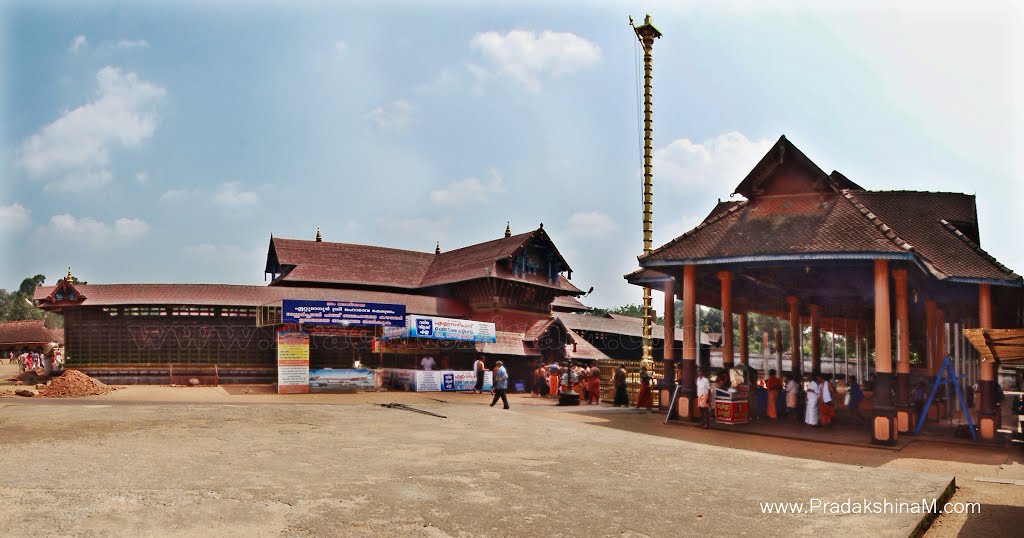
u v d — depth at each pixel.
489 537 7.98
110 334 34.34
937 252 21.22
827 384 21.05
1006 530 9.50
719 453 15.02
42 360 44.12
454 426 18.42
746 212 22.77
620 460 13.68
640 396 27.48
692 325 22.25
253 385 34.03
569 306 52.75
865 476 12.41
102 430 15.66
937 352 25.81
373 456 13.05
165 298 34.66
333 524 8.20
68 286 33.75
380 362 35.97
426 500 9.57
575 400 28.62
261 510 8.65
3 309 148.00
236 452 13.00
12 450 12.57
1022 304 24.30
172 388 32.28
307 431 16.45
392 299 41.78
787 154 22.06
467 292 44.56
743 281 26.88
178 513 8.30
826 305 31.31
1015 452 17.08
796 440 18.58
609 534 8.30
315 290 39.09
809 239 19.89
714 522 8.99
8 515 7.86
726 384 22.23
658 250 23.08
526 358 40.16
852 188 25.55
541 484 11.00
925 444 18.22
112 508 8.38
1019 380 39.28
